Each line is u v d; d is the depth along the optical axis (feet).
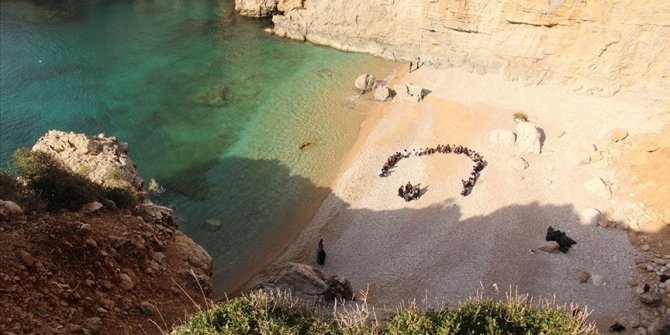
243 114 173.99
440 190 134.92
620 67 156.46
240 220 128.88
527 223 121.60
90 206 74.33
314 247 120.37
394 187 138.21
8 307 50.29
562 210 124.47
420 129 161.58
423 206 130.21
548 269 108.47
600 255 111.14
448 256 114.11
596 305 99.35
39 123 166.09
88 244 63.10
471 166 142.51
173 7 263.49
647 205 120.78
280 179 143.74
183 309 66.03
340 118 171.22
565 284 104.73
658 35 146.82
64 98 181.68
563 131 151.64
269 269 113.19
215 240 122.11
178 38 229.86
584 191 129.29
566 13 160.35
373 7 205.87
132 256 68.90
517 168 139.13
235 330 51.78
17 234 59.77
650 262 106.83
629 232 115.75
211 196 136.46
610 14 153.07
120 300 60.70
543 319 55.98
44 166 77.10
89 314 56.08
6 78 191.83
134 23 244.42
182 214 129.29
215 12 256.52
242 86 191.52
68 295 56.08
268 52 217.15
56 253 59.72
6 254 55.72
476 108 169.27
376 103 179.11
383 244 119.65
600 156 138.00
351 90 187.83
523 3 166.91
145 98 183.01
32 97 181.06
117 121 169.07
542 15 164.76
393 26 205.57
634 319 95.55
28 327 49.52
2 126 162.50
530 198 128.98
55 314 53.11
